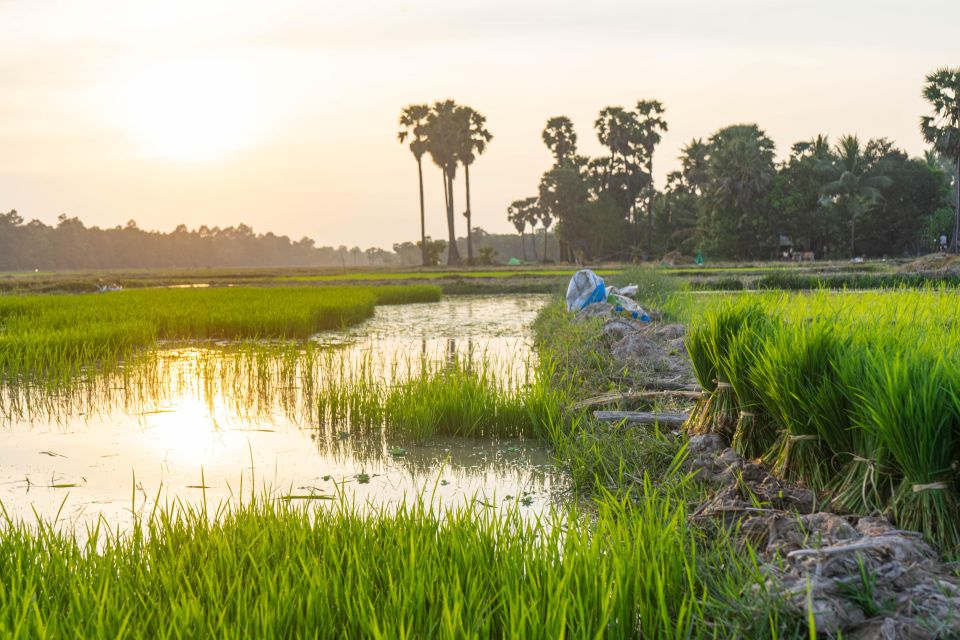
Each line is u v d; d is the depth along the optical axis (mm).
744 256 62875
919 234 60844
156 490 6215
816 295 10766
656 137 75500
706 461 5531
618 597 3234
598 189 83875
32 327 15648
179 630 3002
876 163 63000
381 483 6441
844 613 3018
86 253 197625
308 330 17750
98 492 6168
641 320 14219
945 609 2938
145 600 3477
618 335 11664
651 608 3260
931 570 3348
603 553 3736
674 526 3908
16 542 3926
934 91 48375
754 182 61500
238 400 10008
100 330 14641
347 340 16781
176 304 21797
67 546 3971
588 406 7965
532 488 6254
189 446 7688
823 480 4855
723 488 5004
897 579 3189
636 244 80250
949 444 3820
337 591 3340
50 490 6223
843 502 4434
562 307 19625
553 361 10789
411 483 6430
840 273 30609
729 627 3127
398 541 3904
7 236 173500
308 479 6566
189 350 15000
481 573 3551
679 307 16109
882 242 62094
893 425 3951
